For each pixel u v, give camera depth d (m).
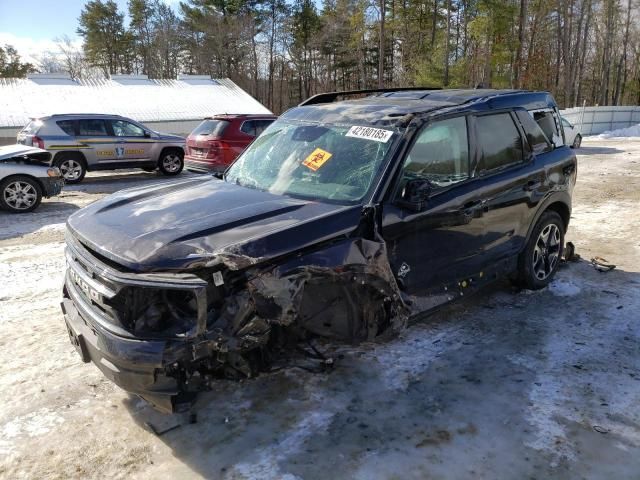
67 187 13.22
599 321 4.69
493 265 4.61
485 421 3.30
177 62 64.25
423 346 4.26
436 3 50.34
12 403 3.51
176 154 15.59
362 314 3.49
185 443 3.12
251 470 2.89
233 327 2.89
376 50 56.59
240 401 3.53
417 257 3.79
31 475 2.87
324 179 3.85
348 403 3.50
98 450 3.07
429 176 3.96
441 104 4.34
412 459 2.96
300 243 3.09
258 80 62.72
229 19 57.78
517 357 4.08
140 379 2.80
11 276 6.00
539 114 5.25
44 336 4.50
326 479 2.82
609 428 3.22
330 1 60.06
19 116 25.42
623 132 28.84
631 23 56.34
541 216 5.18
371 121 4.08
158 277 2.77
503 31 36.06
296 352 3.94
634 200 9.97
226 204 3.57
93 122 14.05
